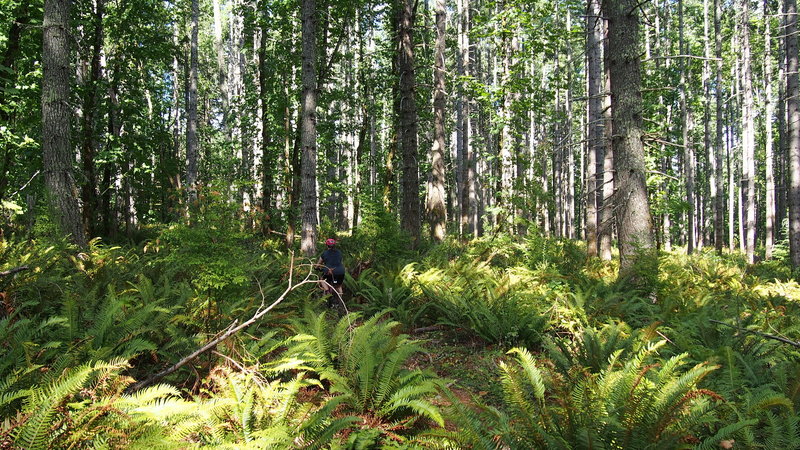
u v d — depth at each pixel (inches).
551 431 117.0
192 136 589.9
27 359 120.5
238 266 200.4
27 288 195.6
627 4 320.2
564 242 497.0
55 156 308.5
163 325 176.7
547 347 189.0
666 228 876.0
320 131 669.3
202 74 1269.7
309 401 138.9
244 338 181.0
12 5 404.5
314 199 401.4
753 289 356.5
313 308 256.4
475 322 253.1
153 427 102.7
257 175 660.1
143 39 580.4
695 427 118.9
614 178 345.1
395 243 471.8
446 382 157.9
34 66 462.6
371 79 791.7
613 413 116.2
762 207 1592.0
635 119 323.6
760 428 126.9
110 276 252.7
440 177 581.3
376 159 971.3
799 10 744.3
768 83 708.7
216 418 119.6
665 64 911.0
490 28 609.9
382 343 184.1
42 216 305.1
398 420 143.6
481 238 578.9
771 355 177.8
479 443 109.6
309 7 401.1
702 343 196.7
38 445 90.6
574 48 1187.3
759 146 1355.8
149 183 666.2
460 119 929.5
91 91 538.3
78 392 105.2
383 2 636.7
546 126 1164.5
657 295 294.5
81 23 495.2
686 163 815.7
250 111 691.4
